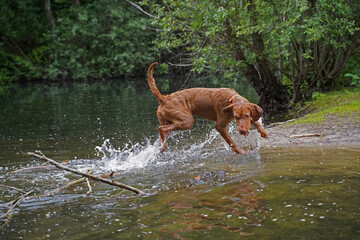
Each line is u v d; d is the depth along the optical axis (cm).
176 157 610
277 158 538
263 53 1027
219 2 920
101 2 2919
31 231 331
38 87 2283
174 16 1002
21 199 412
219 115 595
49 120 1046
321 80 1121
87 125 947
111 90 1925
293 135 688
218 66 1102
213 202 373
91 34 2744
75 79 2811
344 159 504
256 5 914
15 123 1010
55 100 1552
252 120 568
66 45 2814
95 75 2819
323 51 1060
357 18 1008
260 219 325
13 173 537
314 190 386
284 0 893
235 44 1004
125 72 2805
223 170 495
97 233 319
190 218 337
